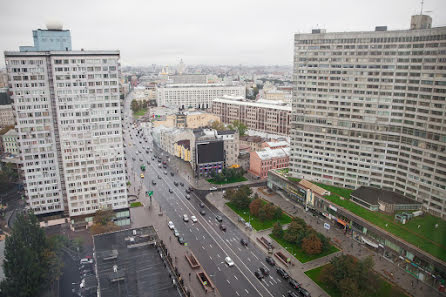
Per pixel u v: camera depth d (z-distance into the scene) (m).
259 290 120.00
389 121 161.00
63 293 105.94
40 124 148.62
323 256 140.25
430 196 146.12
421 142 148.12
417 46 146.75
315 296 116.00
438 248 123.00
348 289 110.00
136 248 113.88
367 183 174.50
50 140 151.75
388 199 156.50
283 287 121.81
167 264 119.00
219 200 199.12
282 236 154.12
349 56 167.50
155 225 167.62
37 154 151.25
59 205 160.75
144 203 194.00
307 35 177.88
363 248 146.00
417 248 124.81
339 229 162.12
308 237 143.38
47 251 119.94
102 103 152.25
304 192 184.38
